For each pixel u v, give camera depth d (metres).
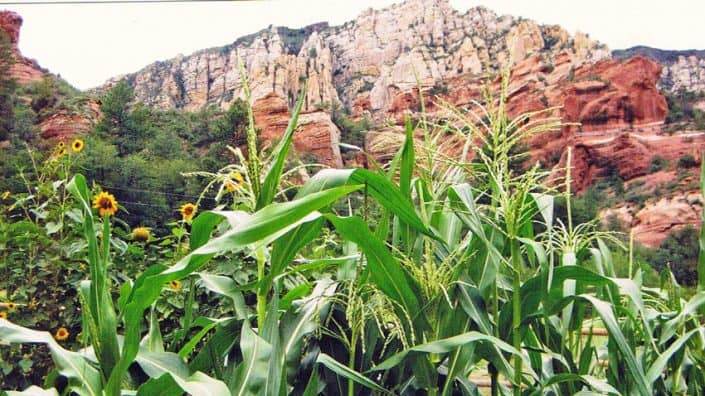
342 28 118.38
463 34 106.12
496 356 1.95
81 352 1.85
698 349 2.36
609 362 2.22
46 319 4.26
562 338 2.20
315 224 1.81
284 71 106.81
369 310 1.91
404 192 1.90
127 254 4.58
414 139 2.06
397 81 100.25
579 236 2.40
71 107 48.78
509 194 2.03
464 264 2.03
